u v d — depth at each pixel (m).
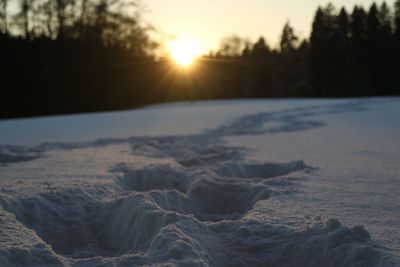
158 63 48.88
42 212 5.28
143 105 45.50
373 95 54.47
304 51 59.12
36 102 36.88
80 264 3.64
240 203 6.38
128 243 4.80
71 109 39.38
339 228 3.99
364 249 3.71
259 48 62.59
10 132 15.72
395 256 3.61
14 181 6.85
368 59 54.69
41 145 11.66
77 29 46.25
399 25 54.50
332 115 21.72
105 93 42.09
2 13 41.19
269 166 8.52
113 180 7.01
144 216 4.71
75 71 39.75
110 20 48.41
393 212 5.13
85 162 8.90
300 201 5.62
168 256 3.68
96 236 5.19
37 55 37.56
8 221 4.54
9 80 35.25
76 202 5.63
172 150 11.35
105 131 15.61
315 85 56.56
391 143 11.38
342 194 6.00
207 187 6.54
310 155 9.65
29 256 3.66
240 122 18.48
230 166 8.18
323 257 3.85
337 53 55.34
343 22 58.12
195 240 4.01
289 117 20.91
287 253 4.02
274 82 58.47
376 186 6.49
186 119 20.61
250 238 4.25
